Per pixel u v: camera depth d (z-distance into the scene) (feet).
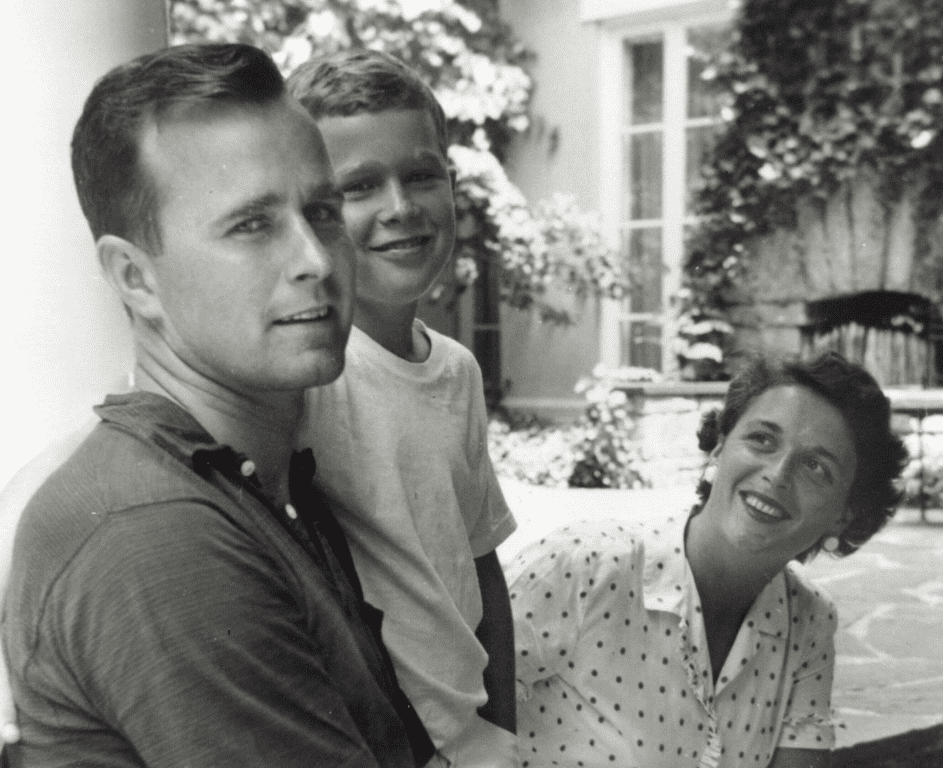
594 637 4.72
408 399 4.38
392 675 3.26
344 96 4.26
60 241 5.02
